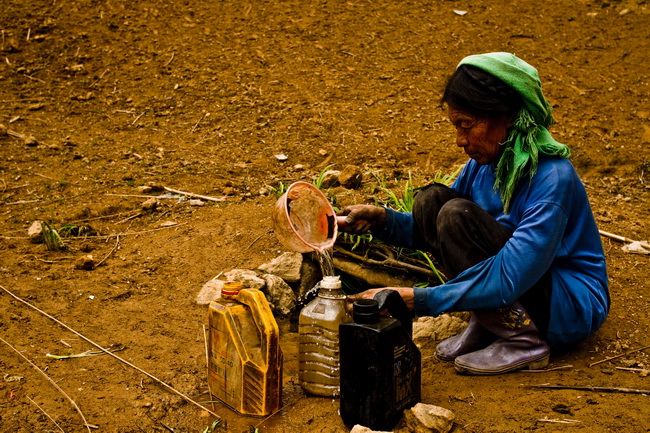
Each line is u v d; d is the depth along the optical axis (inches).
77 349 109.1
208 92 256.2
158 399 96.4
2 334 111.4
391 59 285.6
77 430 87.7
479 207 99.0
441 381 100.0
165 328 118.7
